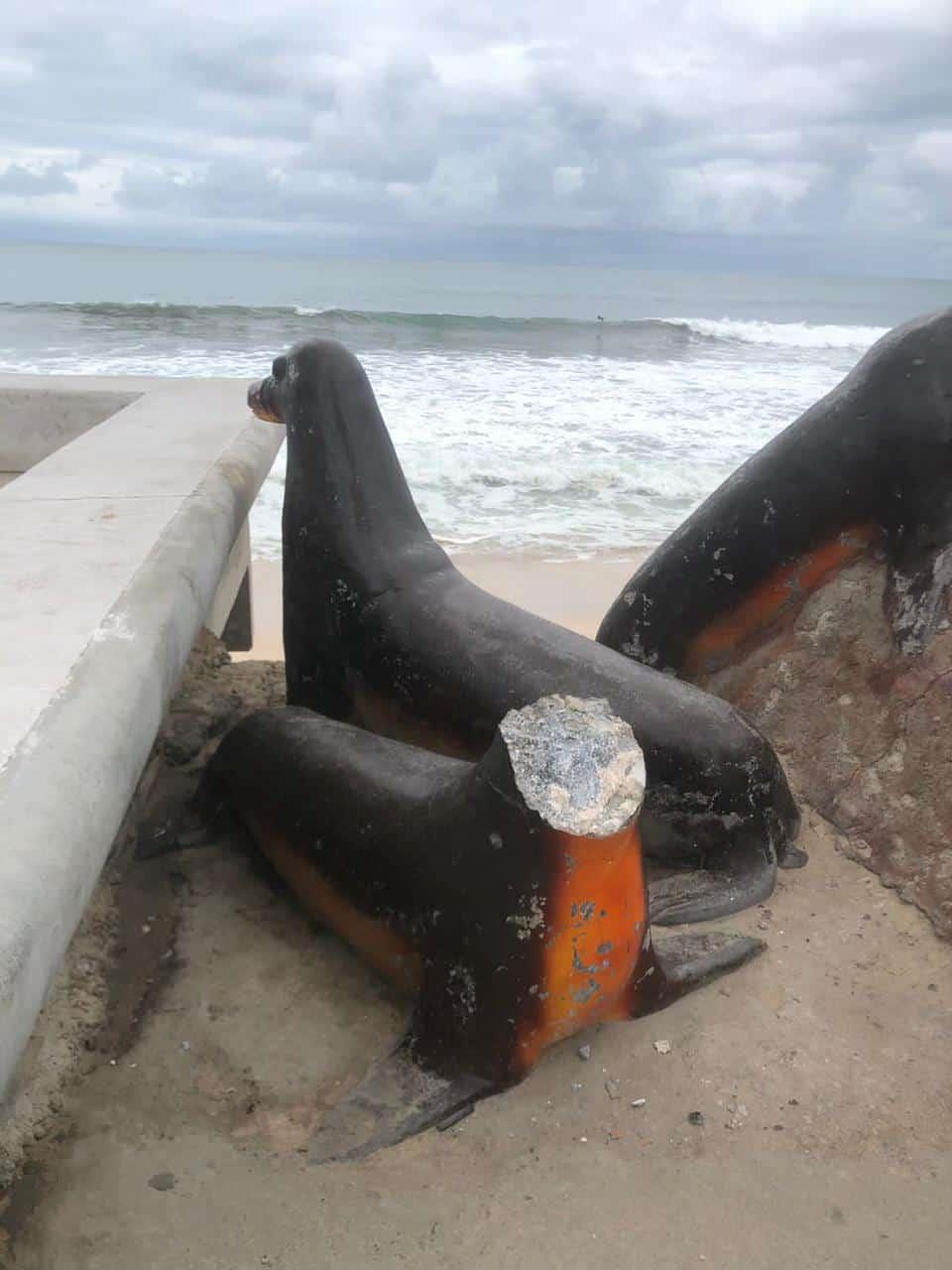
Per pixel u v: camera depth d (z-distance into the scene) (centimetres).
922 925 323
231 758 328
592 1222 229
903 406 330
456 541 1010
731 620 379
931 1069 272
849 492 346
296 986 286
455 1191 233
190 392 516
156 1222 223
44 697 203
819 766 370
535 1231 225
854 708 364
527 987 242
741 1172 242
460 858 247
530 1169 239
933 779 340
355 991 285
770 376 2130
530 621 348
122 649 226
